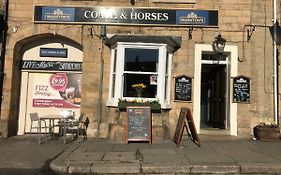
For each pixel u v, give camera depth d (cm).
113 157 787
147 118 992
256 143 1002
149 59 1079
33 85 1180
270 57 1126
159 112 1038
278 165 718
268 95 1117
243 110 1112
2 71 1102
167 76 1099
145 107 998
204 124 1270
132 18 1120
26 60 1173
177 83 1105
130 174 698
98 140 1051
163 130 1027
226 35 1129
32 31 1118
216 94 1232
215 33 1128
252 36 1132
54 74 1185
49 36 1155
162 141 1022
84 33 1121
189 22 1123
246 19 1134
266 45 1129
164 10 1123
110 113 1071
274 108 1113
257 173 710
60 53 1173
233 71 1123
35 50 1175
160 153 835
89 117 1102
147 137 984
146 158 776
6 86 1102
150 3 1126
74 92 1184
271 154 834
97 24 1120
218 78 1221
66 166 707
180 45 1120
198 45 1124
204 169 708
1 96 1098
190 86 1107
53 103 1181
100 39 1121
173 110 1099
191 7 1129
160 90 1063
